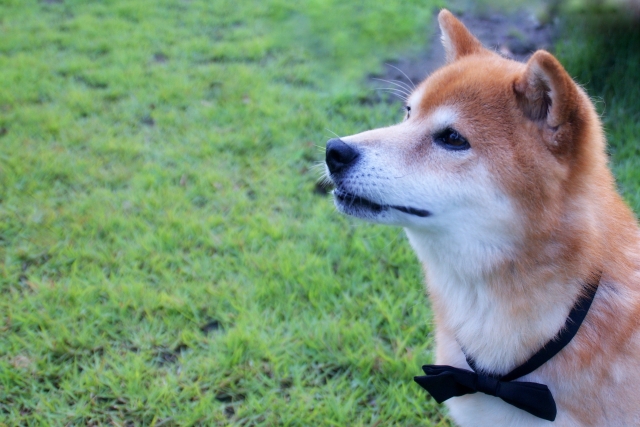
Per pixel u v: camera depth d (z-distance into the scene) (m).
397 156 0.74
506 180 0.69
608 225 0.72
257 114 1.39
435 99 0.74
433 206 0.72
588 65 1.39
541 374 0.71
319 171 1.20
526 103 0.69
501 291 0.71
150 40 1.75
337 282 1.00
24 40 1.73
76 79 1.57
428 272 0.78
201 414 0.86
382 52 1.66
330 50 1.68
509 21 1.74
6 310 0.97
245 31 1.79
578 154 0.69
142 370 0.90
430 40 1.71
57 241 1.07
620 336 0.70
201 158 1.25
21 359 0.91
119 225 1.10
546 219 0.69
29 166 1.21
